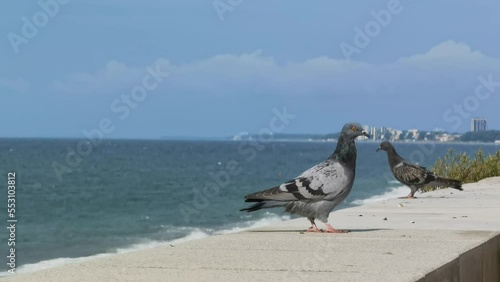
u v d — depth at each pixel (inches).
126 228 1234.0
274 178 2938.0
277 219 1209.4
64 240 1080.8
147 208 1658.5
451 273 277.0
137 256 292.7
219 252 302.7
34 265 823.1
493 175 965.8
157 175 3046.3
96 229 1228.5
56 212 1581.0
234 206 1637.6
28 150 7500.0
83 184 2474.2
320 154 7298.2
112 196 2011.6
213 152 7603.4
